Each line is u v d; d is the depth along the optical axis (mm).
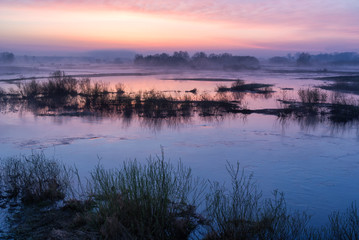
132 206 4695
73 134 11172
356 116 15312
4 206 5348
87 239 4203
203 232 4570
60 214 5070
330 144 10141
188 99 20312
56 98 21141
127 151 9039
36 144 9672
